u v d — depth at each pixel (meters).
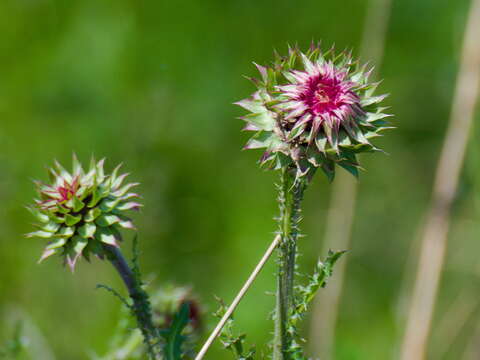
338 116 4.46
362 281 11.55
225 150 11.89
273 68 4.78
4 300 10.31
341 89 4.57
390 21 11.88
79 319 10.39
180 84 11.85
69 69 11.91
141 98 11.86
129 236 11.13
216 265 11.41
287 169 4.71
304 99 4.55
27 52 12.08
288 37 11.81
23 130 11.69
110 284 10.45
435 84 12.12
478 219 9.04
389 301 11.41
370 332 11.05
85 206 4.79
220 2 11.88
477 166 8.70
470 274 9.91
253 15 11.83
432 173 12.14
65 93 11.85
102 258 4.82
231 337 4.88
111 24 12.04
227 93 11.84
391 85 12.27
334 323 9.18
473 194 8.74
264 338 10.59
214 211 11.65
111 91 11.86
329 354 8.95
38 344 8.62
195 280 11.30
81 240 4.73
